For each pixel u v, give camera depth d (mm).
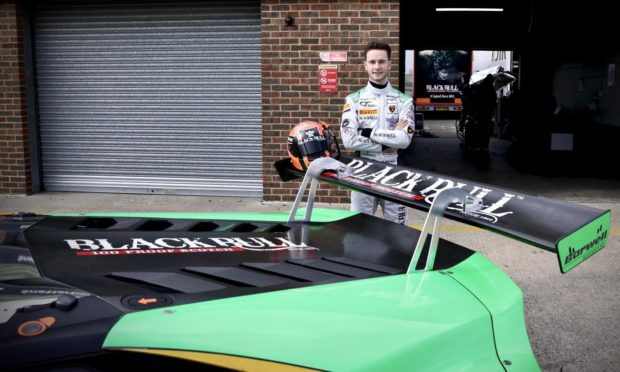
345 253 1924
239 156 8555
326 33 7801
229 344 1233
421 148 15711
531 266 5574
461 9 15195
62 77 8805
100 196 8742
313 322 1364
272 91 7992
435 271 1787
